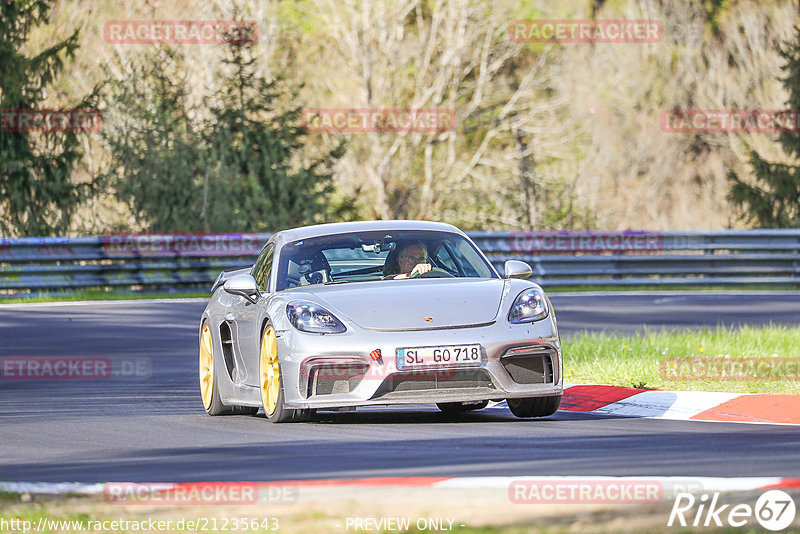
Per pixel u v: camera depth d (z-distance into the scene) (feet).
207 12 422.82
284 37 486.79
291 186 336.70
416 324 87.97
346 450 76.07
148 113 329.52
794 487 57.77
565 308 223.30
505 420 93.30
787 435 80.84
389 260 99.86
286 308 91.09
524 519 51.01
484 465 67.82
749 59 549.95
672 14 547.08
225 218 320.70
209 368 107.34
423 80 480.64
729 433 82.48
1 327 192.54
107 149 344.08
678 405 99.60
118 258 264.11
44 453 79.92
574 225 409.28
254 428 90.33
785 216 403.95
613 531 48.49
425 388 86.99
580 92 508.94
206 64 392.68
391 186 475.72
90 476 68.23
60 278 258.57
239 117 341.21
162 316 209.46
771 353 134.72
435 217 466.70
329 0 465.47
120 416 103.19
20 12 346.74
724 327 169.78
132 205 323.16
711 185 538.06
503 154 491.31
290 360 88.63
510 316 89.92
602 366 119.85
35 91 345.51
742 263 290.56
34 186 339.57
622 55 530.27
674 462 67.87
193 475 67.36
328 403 86.99
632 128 530.68
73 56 352.90
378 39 473.26
